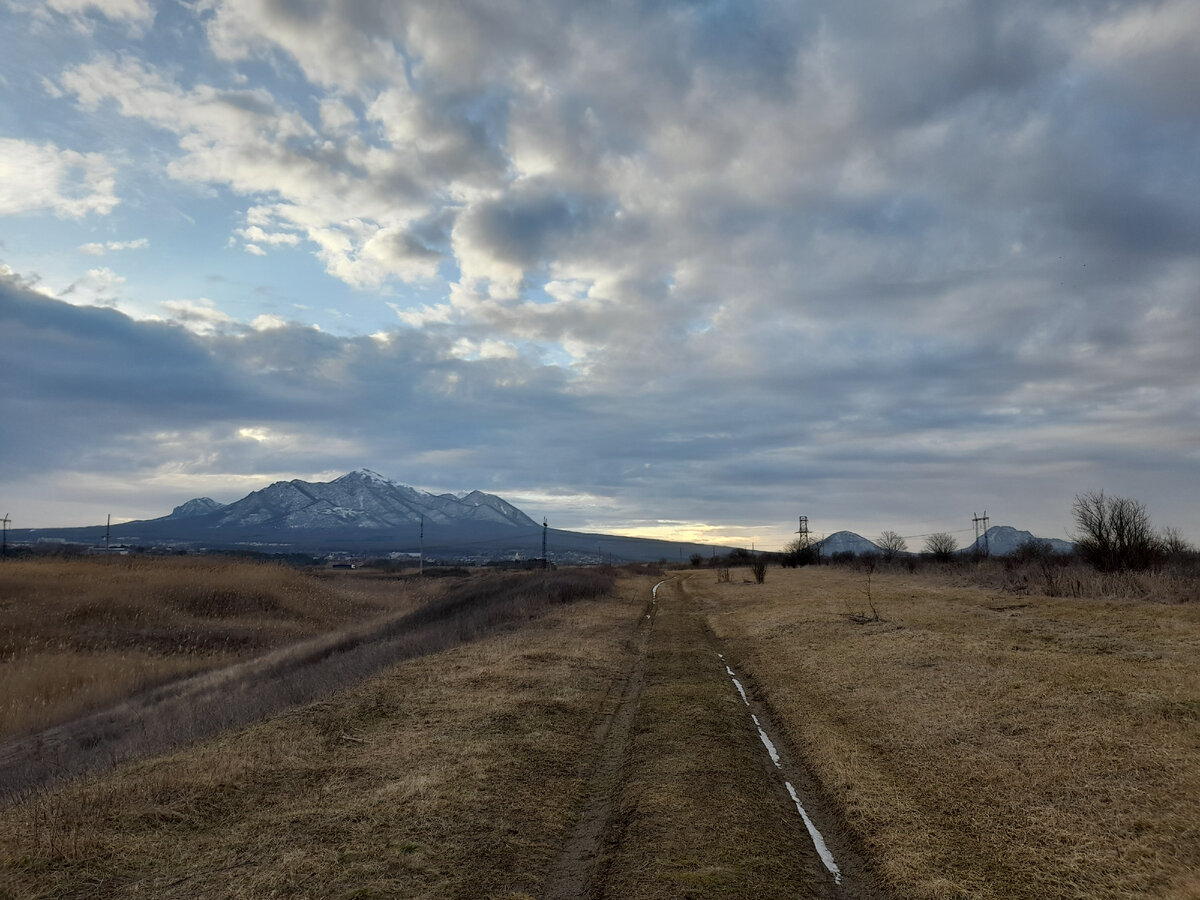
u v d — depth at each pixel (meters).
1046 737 10.12
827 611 26.59
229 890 6.29
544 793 9.12
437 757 10.20
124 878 6.52
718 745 11.02
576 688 15.28
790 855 7.28
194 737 12.32
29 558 47.88
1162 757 8.88
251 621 37.78
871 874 6.96
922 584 40.03
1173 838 6.98
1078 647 15.88
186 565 49.31
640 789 9.12
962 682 13.60
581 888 6.65
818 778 9.67
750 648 21.14
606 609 33.62
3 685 22.75
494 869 6.90
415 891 6.35
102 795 8.64
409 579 76.38
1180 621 18.31
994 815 7.90
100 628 32.47
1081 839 7.16
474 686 14.98
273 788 8.98
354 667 18.17
